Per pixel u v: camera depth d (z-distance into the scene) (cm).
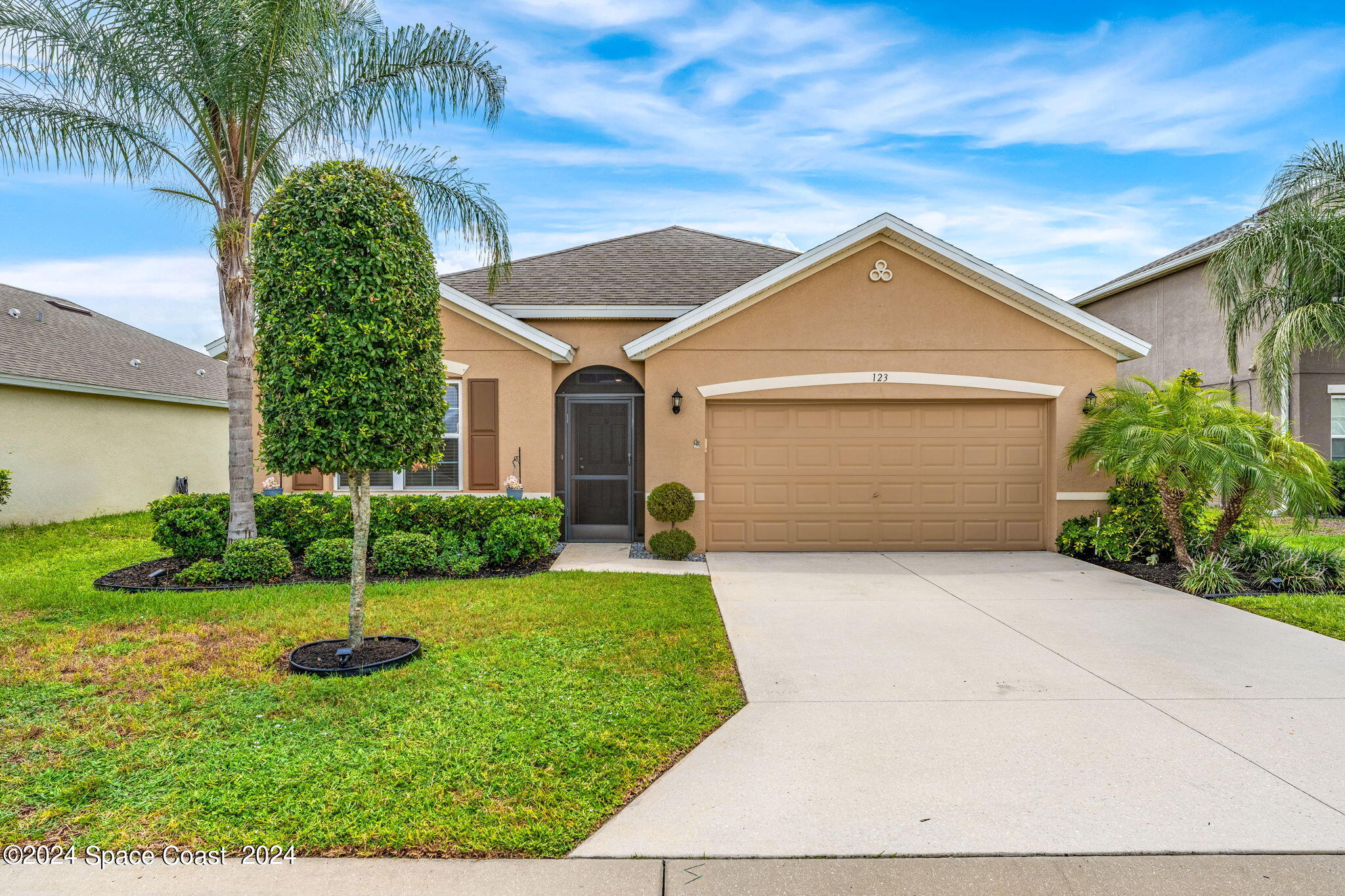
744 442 1093
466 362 1098
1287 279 1179
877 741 424
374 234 545
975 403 1088
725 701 482
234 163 870
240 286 870
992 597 795
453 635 620
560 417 1155
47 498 1313
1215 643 621
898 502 1093
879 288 1072
